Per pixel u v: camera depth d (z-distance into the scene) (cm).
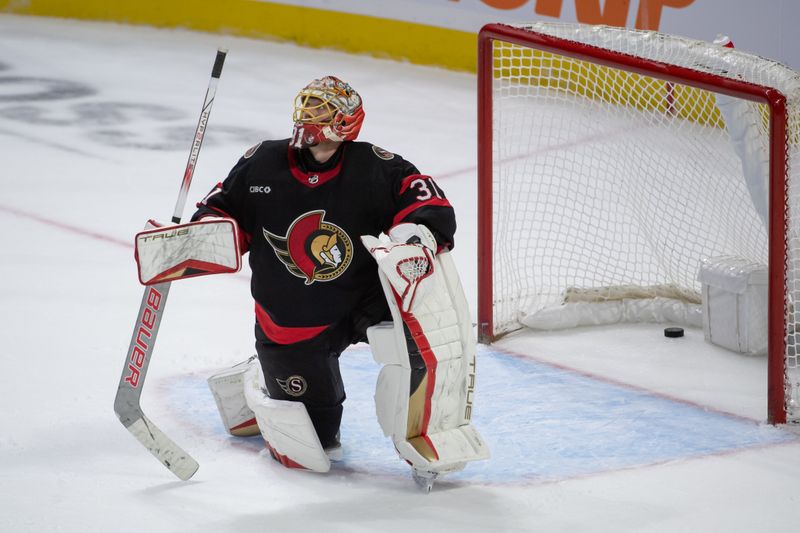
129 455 1092
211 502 970
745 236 1756
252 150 1060
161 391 1298
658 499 1000
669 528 932
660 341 1574
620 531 925
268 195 1030
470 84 3628
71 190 2352
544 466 1088
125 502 964
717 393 1340
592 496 1005
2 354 1415
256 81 3428
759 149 1508
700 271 1553
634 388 1358
